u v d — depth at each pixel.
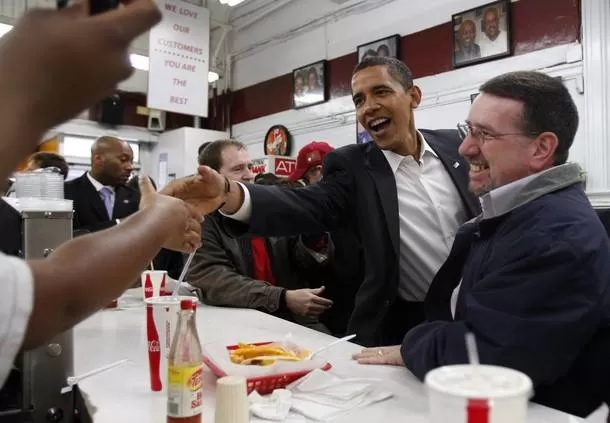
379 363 1.09
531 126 0.98
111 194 3.69
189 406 0.72
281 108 6.51
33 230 0.89
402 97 1.53
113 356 1.16
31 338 0.37
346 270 1.87
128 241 0.48
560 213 0.88
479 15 4.32
